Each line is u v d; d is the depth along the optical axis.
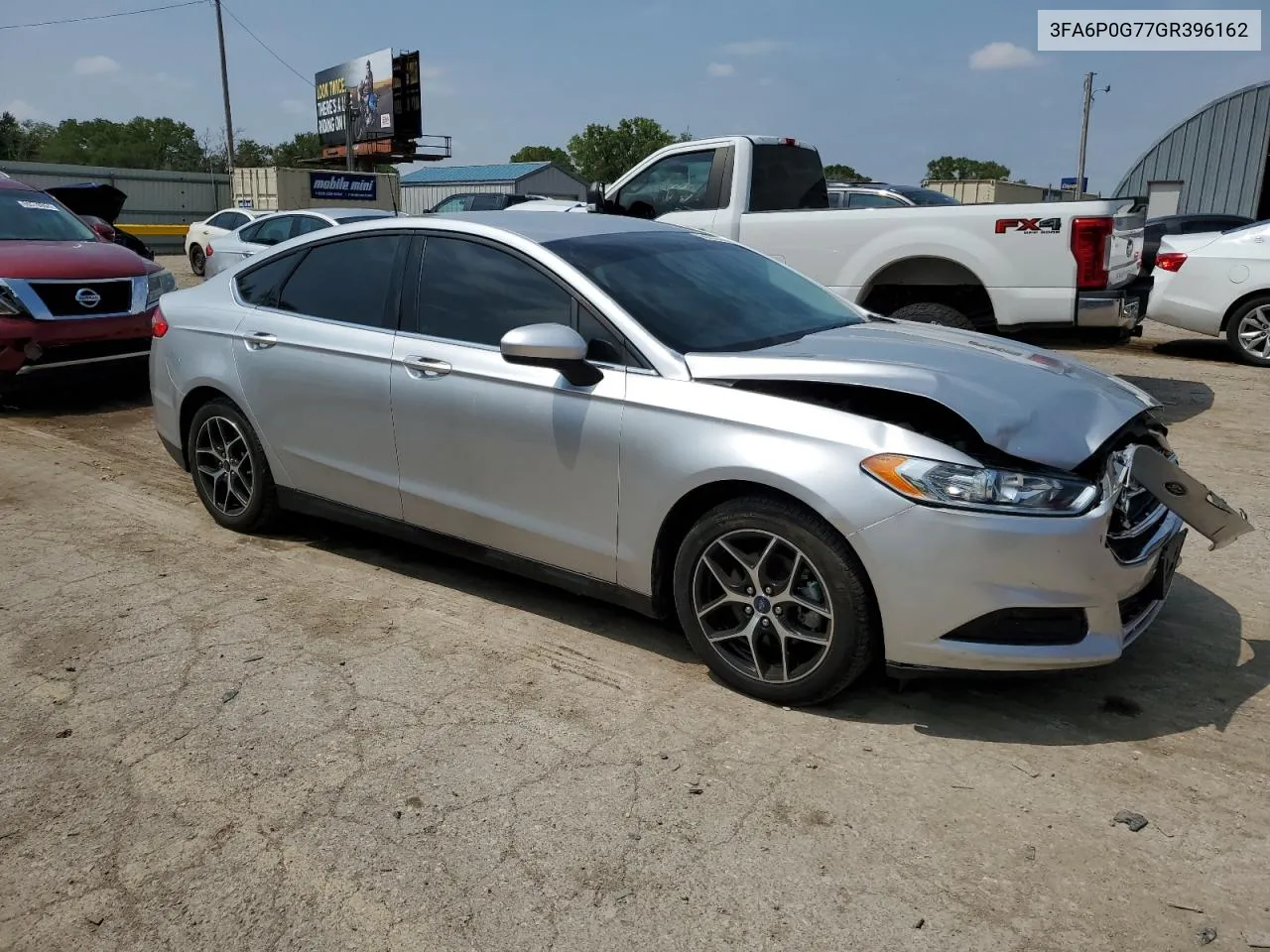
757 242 8.29
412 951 2.33
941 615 3.02
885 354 3.57
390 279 4.34
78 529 5.26
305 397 4.53
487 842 2.70
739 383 3.38
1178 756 3.07
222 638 3.94
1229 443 6.78
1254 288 9.52
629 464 3.51
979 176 94.25
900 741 3.16
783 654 3.31
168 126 86.94
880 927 2.38
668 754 3.10
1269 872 2.55
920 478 3.00
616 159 77.62
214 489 5.18
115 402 8.55
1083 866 2.58
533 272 3.90
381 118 49.66
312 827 2.78
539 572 3.93
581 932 2.38
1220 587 4.38
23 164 39.56
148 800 2.91
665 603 3.66
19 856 2.68
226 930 2.41
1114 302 6.93
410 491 4.23
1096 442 3.14
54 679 3.62
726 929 2.38
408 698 3.46
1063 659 3.03
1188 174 25.67
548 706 3.40
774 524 3.21
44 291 7.64
